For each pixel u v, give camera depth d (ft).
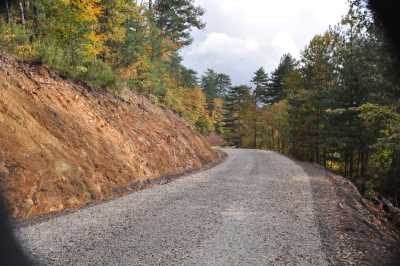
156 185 44.29
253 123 220.64
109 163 41.83
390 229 29.86
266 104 222.07
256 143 228.43
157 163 54.54
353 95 70.18
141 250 20.02
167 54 114.83
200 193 38.27
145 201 33.55
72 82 49.65
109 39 69.36
